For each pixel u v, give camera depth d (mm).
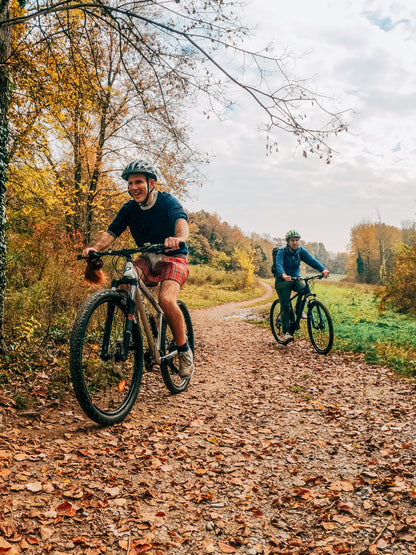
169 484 2750
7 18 4465
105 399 3590
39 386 4121
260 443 3533
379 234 74938
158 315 4023
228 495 2666
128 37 5492
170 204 3711
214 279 45938
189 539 2197
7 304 5734
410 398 4758
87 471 2754
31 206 8781
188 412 4238
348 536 2232
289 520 2412
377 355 6949
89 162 13023
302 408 4496
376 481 2809
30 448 2941
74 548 2018
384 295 14977
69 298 7273
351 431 3803
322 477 2904
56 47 6012
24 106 6789
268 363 7133
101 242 3721
